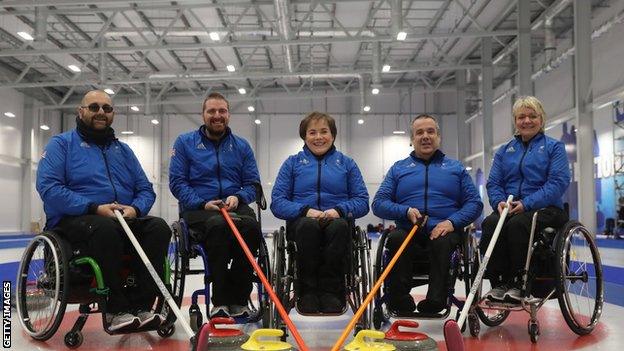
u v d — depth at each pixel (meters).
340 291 3.11
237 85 18.42
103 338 3.25
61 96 21.09
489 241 3.27
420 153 3.64
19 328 3.50
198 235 3.30
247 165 3.76
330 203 3.41
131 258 3.22
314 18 13.47
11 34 14.03
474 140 20.14
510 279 3.28
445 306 3.22
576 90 9.49
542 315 4.02
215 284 3.14
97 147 3.38
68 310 4.30
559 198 3.27
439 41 15.81
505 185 3.56
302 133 3.63
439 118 21.11
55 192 3.11
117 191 3.34
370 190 21.28
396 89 19.48
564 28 13.54
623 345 3.00
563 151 3.36
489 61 14.78
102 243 2.97
